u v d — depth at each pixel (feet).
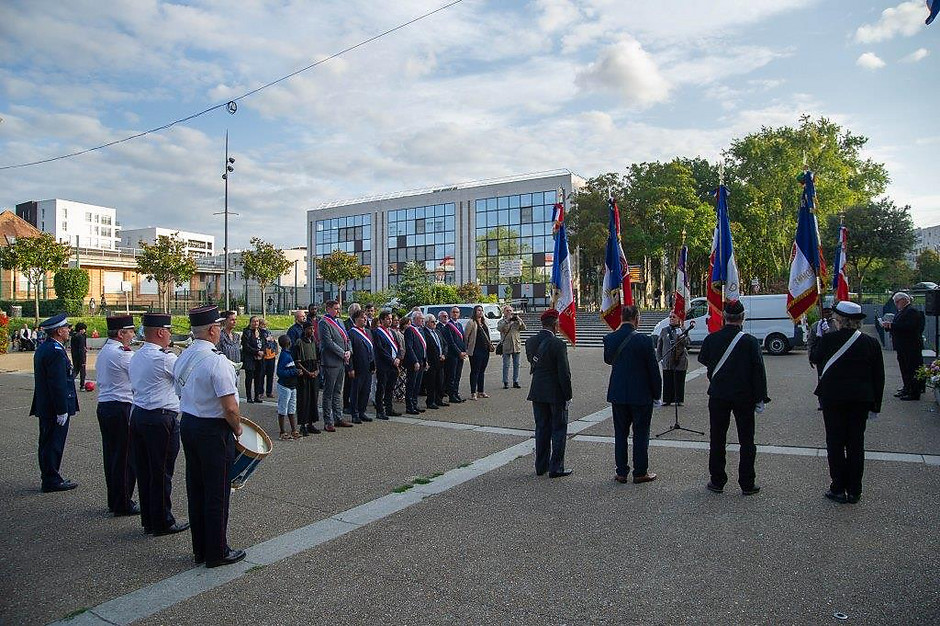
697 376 55.36
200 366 15.87
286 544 17.35
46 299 147.74
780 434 30.22
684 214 136.98
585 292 169.27
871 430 30.25
